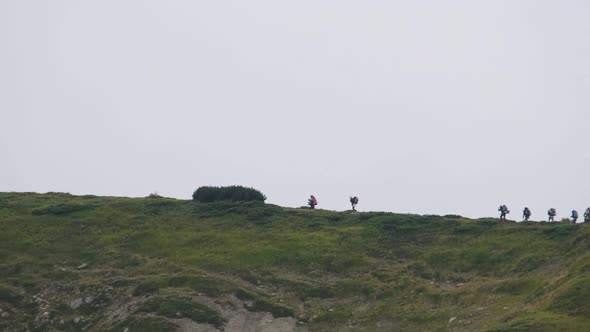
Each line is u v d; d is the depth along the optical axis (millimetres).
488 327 147000
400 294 185125
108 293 186750
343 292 190750
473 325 154500
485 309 163125
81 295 187625
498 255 196625
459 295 175500
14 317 180250
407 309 175000
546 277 170125
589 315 138500
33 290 194375
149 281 188250
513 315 149500
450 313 166750
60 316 179750
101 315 178000
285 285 195000
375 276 198750
